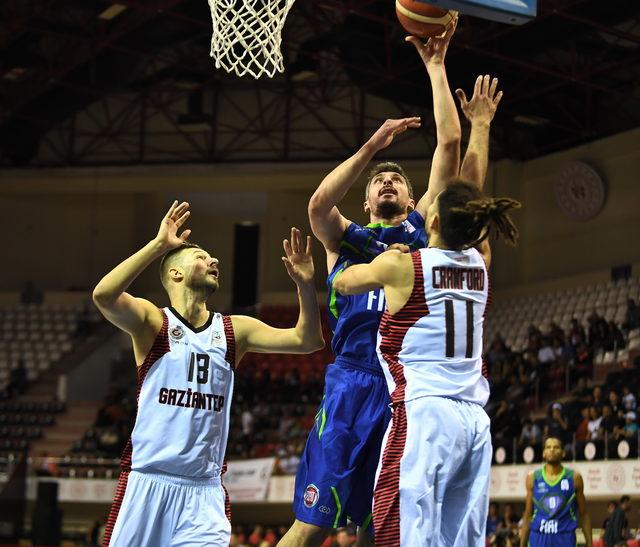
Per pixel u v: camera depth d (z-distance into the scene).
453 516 4.19
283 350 5.22
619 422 15.59
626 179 23.92
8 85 24.86
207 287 5.10
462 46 20.33
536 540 8.66
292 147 27.94
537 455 16.23
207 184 28.48
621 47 22.03
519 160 26.50
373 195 5.20
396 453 4.13
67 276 30.95
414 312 4.21
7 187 29.48
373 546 4.98
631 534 14.15
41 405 26.23
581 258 24.77
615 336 20.12
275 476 19.45
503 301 25.83
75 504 23.30
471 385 4.21
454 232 4.23
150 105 28.41
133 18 21.42
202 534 4.82
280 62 6.75
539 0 18.53
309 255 5.14
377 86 23.44
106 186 29.00
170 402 4.89
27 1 21.11
